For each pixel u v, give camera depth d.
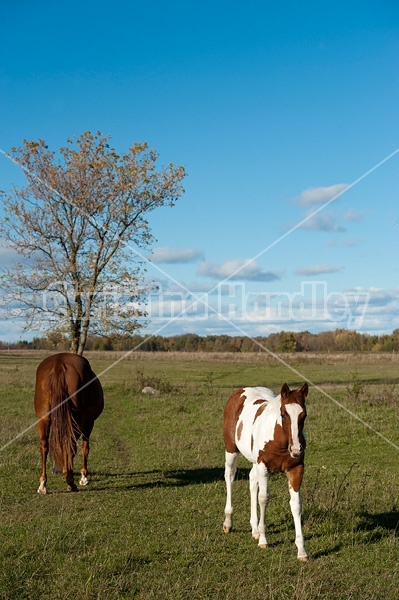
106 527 7.78
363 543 7.03
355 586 5.78
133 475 11.52
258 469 7.04
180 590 5.66
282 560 6.53
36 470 11.66
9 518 8.30
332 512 8.10
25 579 5.92
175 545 7.01
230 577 6.06
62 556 6.57
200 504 9.09
